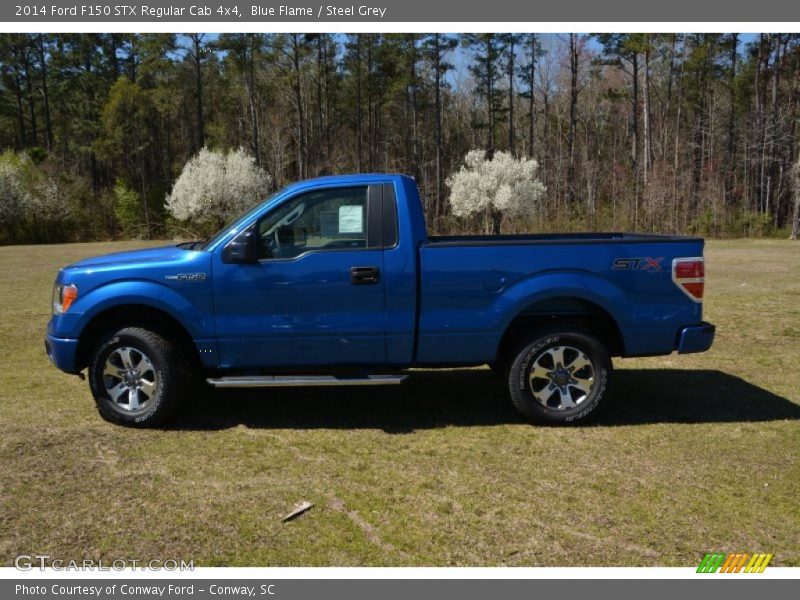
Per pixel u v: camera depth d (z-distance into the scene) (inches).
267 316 193.5
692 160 1857.8
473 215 1480.1
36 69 2367.1
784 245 1138.0
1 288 542.9
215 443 186.4
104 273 194.9
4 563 126.6
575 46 1834.4
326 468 168.9
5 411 214.1
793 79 1798.7
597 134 2192.4
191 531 137.3
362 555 128.8
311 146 2181.3
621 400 226.4
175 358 195.8
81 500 150.6
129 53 2299.5
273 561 127.0
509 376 200.2
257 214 194.1
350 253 192.7
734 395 232.2
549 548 131.0
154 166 2299.5
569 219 1696.6
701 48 1815.9
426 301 193.9
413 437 191.8
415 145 2126.0
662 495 153.2
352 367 200.7
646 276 196.2
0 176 1566.2
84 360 201.6
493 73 1988.2
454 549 130.9
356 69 2121.1
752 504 148.9
